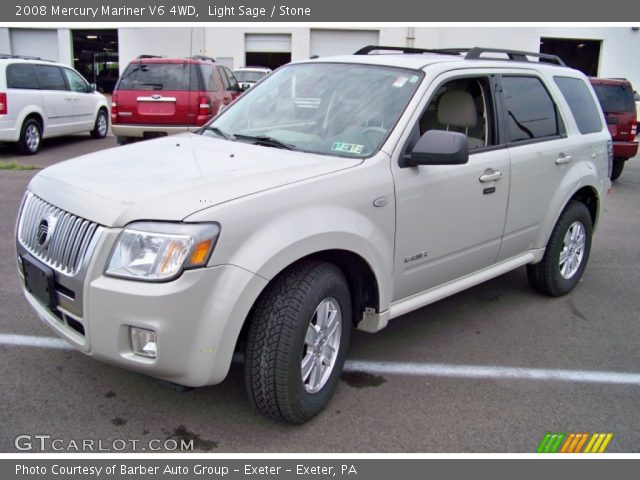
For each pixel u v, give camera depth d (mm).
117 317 2752
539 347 4387
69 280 2908
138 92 10898
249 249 2842
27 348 3969
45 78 12875
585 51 27703
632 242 7418
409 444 3205
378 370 3951
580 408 3602
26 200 3475
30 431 3162
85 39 29078
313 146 3732
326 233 3094
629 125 11367
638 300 5406
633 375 4020
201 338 2777
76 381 3621
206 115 10984
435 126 4234
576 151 5121
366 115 3809
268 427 3295
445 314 4930
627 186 11539
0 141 12383
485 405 3590
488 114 4355
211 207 2797
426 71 3957
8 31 28359
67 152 12867
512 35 26656
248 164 3355
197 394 3561
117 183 3082
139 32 26828
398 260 3643
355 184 3324
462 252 4148
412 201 3629
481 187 4125
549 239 5090
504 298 5340
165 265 2709
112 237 2789
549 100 4992
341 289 3322
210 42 26875
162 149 3766
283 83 4418
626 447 3256
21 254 3355
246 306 2832
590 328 4758
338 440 3215
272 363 3010
